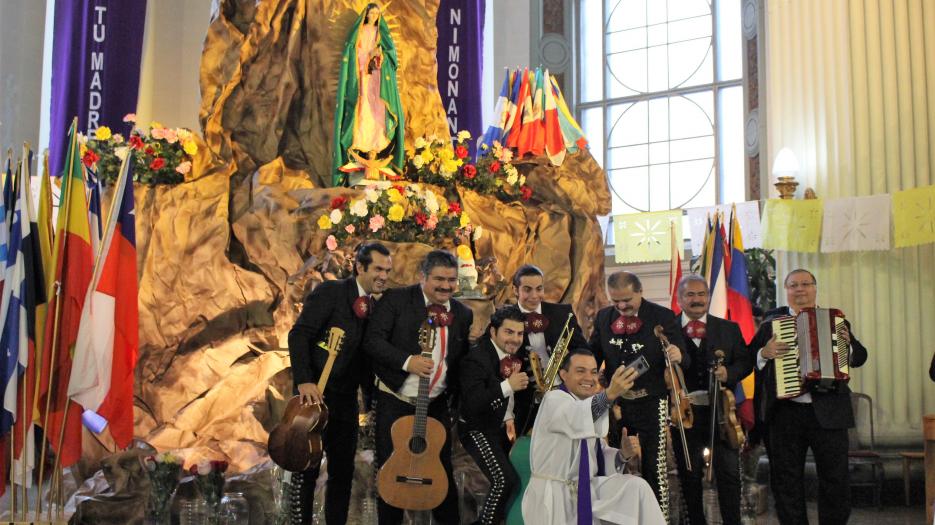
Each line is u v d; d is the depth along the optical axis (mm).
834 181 12172
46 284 7855
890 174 11906
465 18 15164
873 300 11695
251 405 9359
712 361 7480
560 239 11641
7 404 7371
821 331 7500
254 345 10188
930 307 11516
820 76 12445
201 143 10820
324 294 6844
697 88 15250
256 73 11547
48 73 14141
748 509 9117
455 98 15016
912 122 11906
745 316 10672
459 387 7027
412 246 9992
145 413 9547
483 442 6609
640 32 15805
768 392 7645
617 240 13844
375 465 7000
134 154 10383
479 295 9859
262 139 11508
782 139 12828
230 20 11742
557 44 16047
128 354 7898
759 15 14438
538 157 11953
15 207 7699
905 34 12031
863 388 11586
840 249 11734
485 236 11031
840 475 7480
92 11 14016
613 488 6184
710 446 7316
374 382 7094
